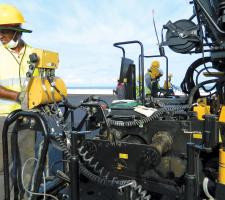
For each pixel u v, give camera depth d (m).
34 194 2.35
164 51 3.60
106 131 2.99
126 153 2.74
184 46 3.29
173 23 3.32
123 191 2.45
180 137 2.66
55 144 2.41
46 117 2.41
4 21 2.45
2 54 2.62
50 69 2.46
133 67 4.02
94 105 2.84
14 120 2.26
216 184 2.09
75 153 1.95
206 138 1.96
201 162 2.71
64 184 2.95
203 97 3.54
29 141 2.75
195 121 2.59
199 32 3.10
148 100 3.92
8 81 2.60
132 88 3.96
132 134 2.95
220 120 2.27
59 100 2.57
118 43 3.70
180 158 2.67
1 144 2.56
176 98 4.14
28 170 2.77
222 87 2.80
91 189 2.87
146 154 2.62
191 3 3.52
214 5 2.83
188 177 1.72
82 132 2.06
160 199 2.67
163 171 2.73
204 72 3.45
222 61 3.10
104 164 2.89
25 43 2.74
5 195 2.33
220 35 2.69
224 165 2.04
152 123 2.81
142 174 2.69
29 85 2.34
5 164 2.30
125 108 3.05
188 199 1.73
